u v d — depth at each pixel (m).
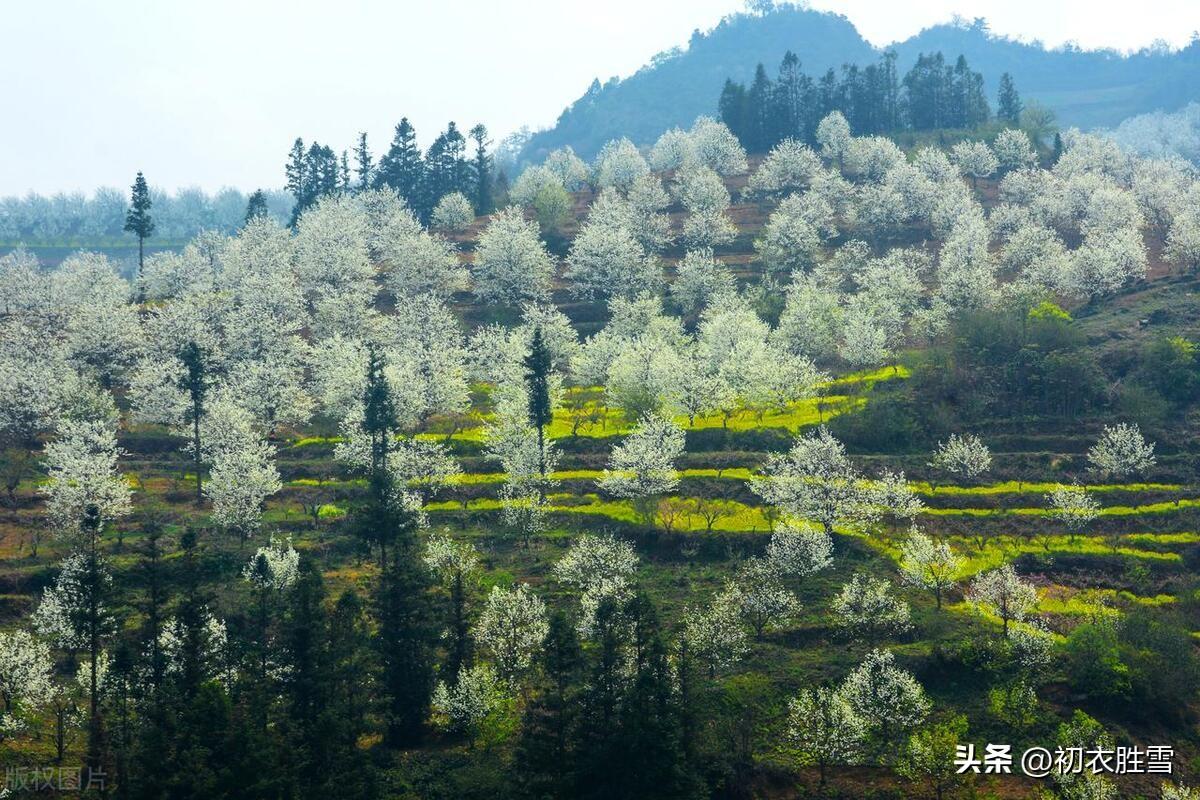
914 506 101.31
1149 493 108.00
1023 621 86.25
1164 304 146.38
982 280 150.75
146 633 71.19
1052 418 122.25
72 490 99.19
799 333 145.88
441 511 108.12
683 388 124.25
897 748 72.19
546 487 111.38
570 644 70.62
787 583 93.00
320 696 69.44
